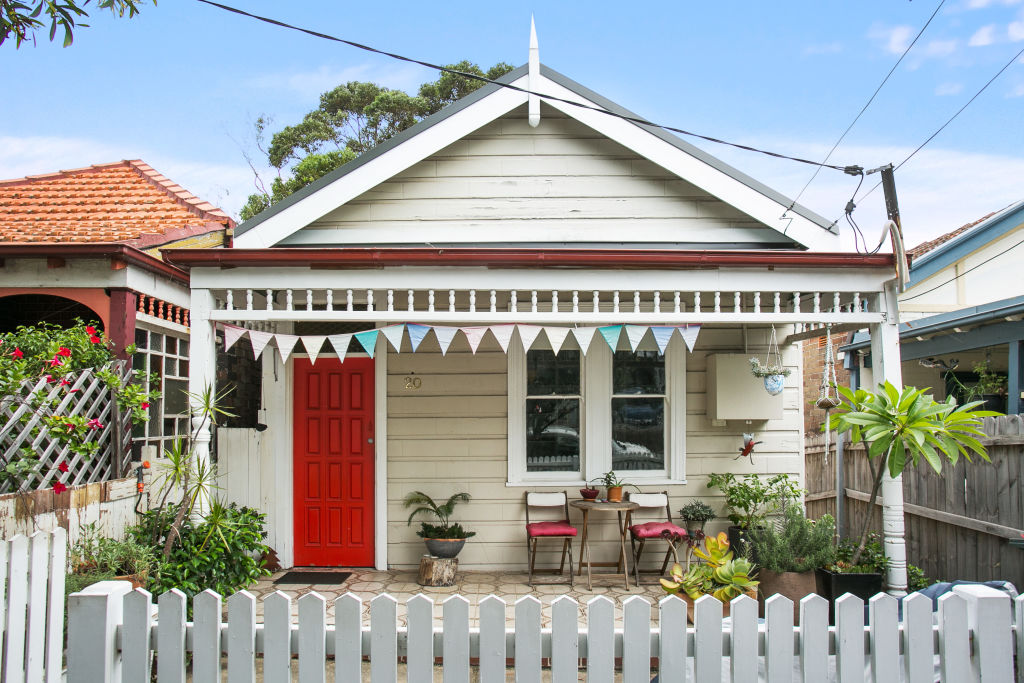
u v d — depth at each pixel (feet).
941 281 38.11
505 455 25.22
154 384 24.21
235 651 8.59
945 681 8.52
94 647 8.49
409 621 8.59
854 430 18.61
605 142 24.29
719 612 8.70
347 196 22.62
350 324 25.81
